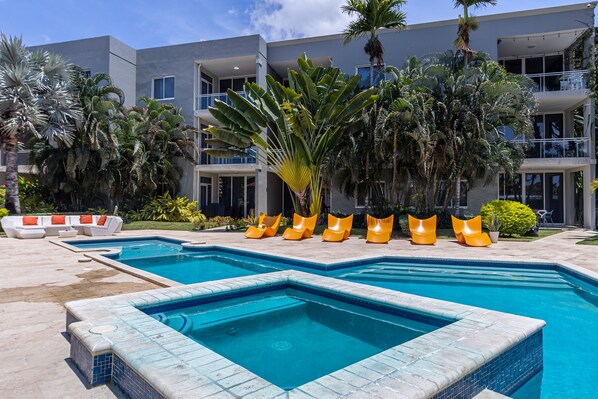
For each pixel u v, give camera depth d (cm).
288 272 675
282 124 1562
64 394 298
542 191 1866
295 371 379
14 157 1677
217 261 1036
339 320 524
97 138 1766
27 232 1413
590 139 1608
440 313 433
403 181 1535
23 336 418
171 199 2044
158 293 515
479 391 299
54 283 666
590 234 1449
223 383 258
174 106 2108
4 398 288
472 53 1484
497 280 777
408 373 271
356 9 1562
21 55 1630
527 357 366
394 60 1878
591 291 686
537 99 1531
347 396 239
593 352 431
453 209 1734
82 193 1947
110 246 1334
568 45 1822
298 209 1745
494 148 1414
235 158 2125
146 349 316
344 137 1556
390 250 1039
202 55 2133
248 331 484
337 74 1516
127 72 2212
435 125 1368
